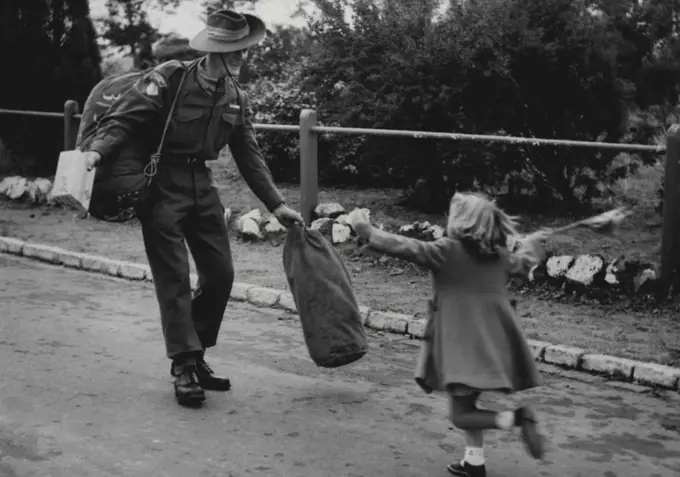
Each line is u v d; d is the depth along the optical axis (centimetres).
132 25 1433
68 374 564
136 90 505
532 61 934
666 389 578
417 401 542
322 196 1164
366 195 1177
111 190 502
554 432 497
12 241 1016
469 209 425
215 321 552
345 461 445
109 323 704
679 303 745
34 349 617
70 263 946
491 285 424
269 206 557
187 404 515
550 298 779
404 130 973
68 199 479
